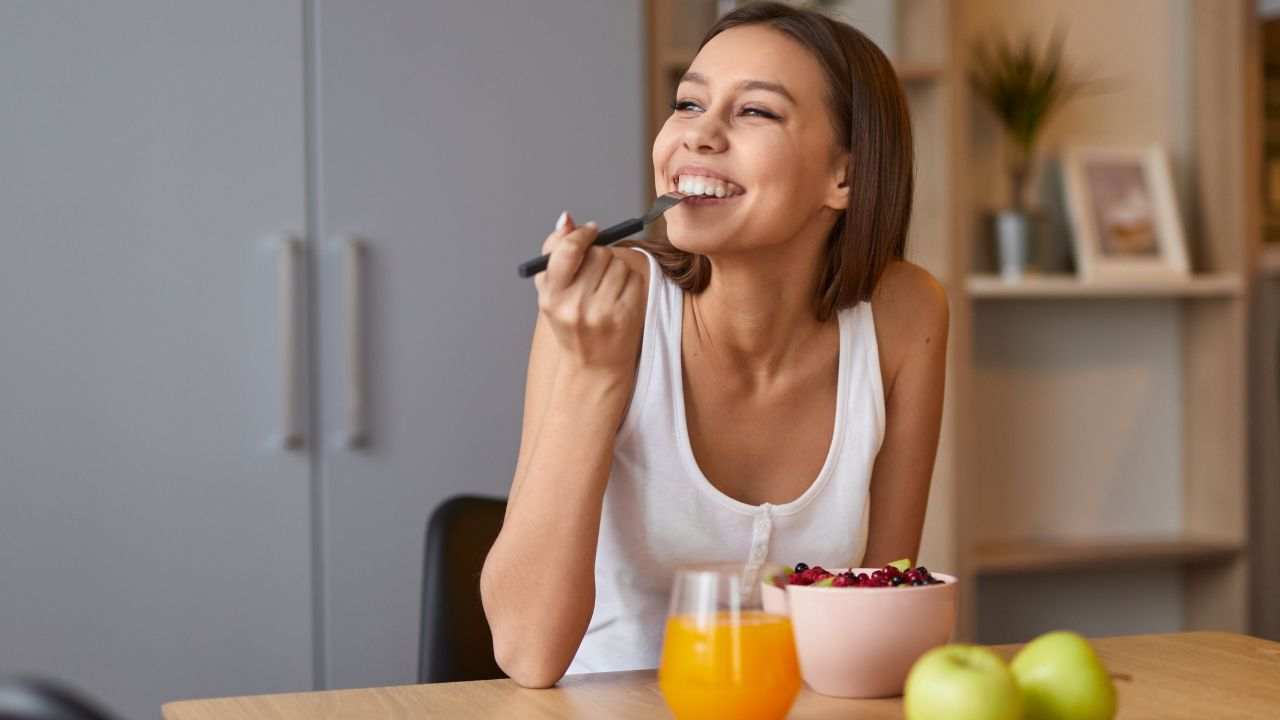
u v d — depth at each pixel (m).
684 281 1.40
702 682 0.97
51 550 2.22
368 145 2.39
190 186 2.29
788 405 1.45
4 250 2.20
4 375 2.20
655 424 1.40
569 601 1.22
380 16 2.40
